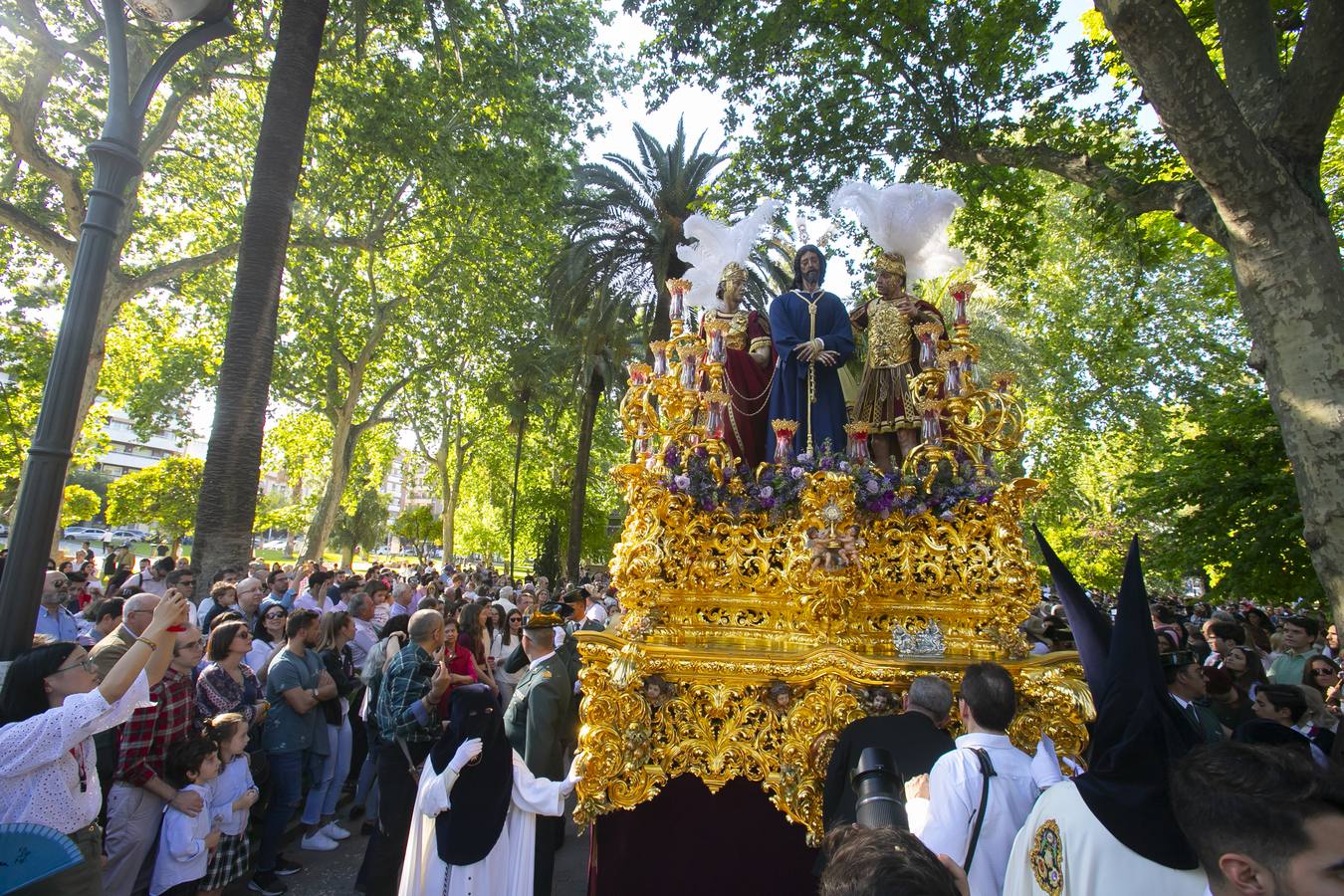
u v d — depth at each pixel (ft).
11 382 69.72
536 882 18.39
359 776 27.99
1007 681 10.26
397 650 22.17
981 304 83.87
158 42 54.08
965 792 9.43
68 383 13.38
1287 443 18.65
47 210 63.62
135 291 59.26
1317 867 5.02
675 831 13.74
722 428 17.42
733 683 13.79
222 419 34.71
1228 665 24.32
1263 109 20.70
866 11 36.83
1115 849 6.97
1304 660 26.94
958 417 16.78
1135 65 18.56
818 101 41.29
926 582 15.57
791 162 41.83
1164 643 22.68
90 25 53.36
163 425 96.73
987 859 9.08
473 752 14.32
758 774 13.58
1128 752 7.02
